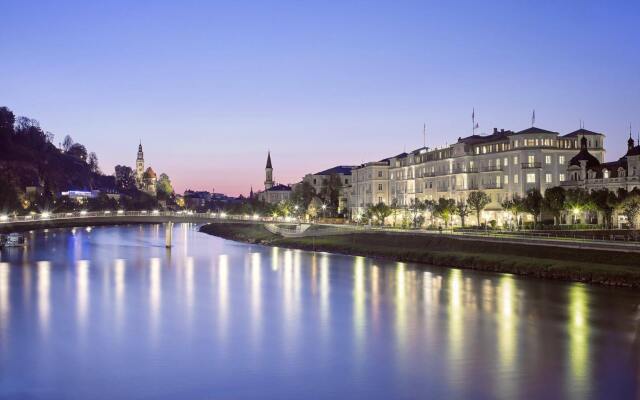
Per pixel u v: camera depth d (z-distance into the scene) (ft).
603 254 410.52
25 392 198.49
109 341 256.52
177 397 194.08
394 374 213.46
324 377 211.00
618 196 545.85
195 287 395.34
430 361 226.99
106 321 291.99
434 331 269.85
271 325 284.41
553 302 324.60
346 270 478.59
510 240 491.72
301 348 245.65
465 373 213.46
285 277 442.50
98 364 225.76
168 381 207.92
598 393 194.08
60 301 341.21
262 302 341.21
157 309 321.52
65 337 262.26
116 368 221.25
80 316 302.45
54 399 192.75
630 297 334.44
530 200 598.75
